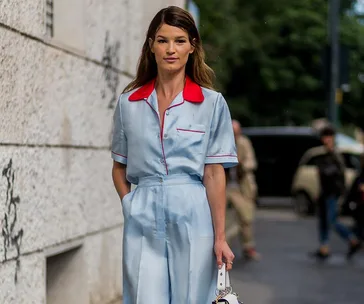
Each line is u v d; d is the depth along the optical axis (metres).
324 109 41.94
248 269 15.92
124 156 5.70
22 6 7.08
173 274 5.49
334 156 17.80
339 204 18.22
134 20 11.05
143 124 5.51
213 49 24.83
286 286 13.88
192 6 14.96
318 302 12.34
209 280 5.53
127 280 5.56
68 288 8.87
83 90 8.86
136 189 5.58
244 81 40.84
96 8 9.34
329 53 23.20
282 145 33.44
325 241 17.91
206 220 5.52
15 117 6.96
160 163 5.48
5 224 6.76
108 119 9.80
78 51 8.69
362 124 47.94
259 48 38.41
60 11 8.73
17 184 7.01
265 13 37.84
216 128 5.55
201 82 5.68
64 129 8.23
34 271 7.43
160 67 5.50
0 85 6.62
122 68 10.43
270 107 41.75
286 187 33.22
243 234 17.45
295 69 40.75
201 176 5.52
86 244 8.98
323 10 40.59
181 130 5.45
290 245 20.30
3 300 6.73
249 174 17.45
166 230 5.48
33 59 7.36
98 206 9.41
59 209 8.08
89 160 9.07
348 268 16.30
